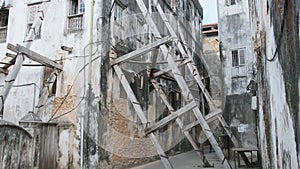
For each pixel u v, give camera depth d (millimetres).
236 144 12438
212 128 16219
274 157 5418
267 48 5281
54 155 9555
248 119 15375
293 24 2422
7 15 12828
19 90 11352
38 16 11414
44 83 11164
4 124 5957
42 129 8883
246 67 16172
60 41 11148
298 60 2291
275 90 4402
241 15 17000
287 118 3256
